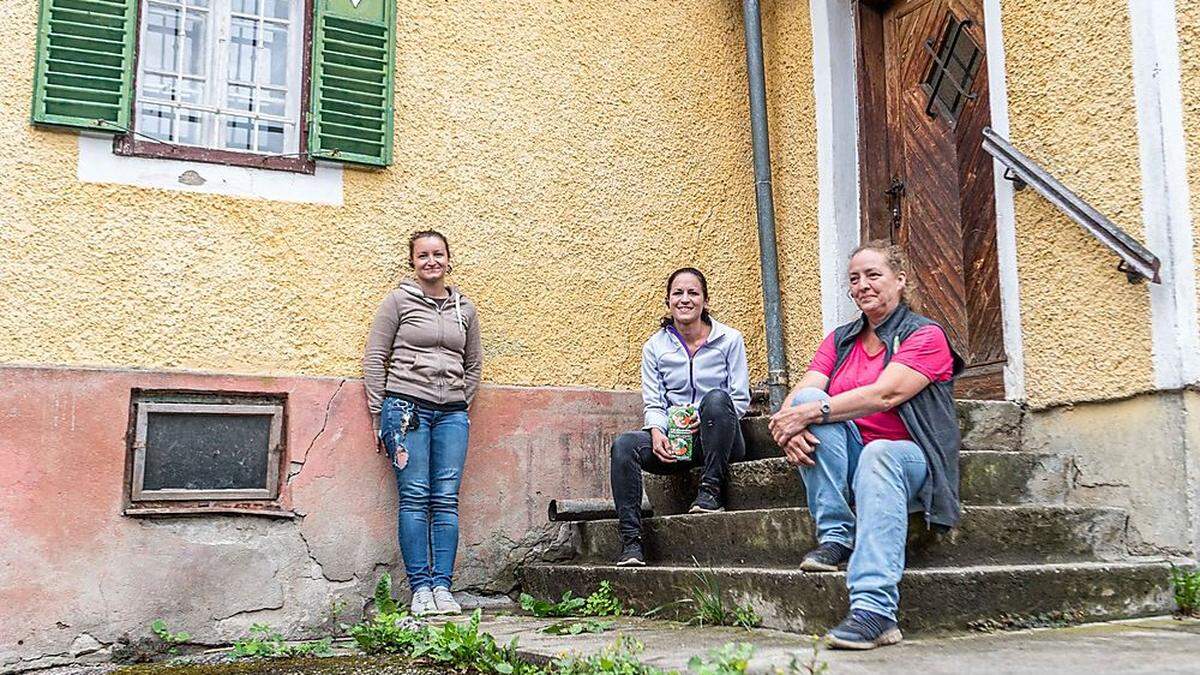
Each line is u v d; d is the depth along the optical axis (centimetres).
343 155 517
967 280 536
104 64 480
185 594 471
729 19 628
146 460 474
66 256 467
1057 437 465
